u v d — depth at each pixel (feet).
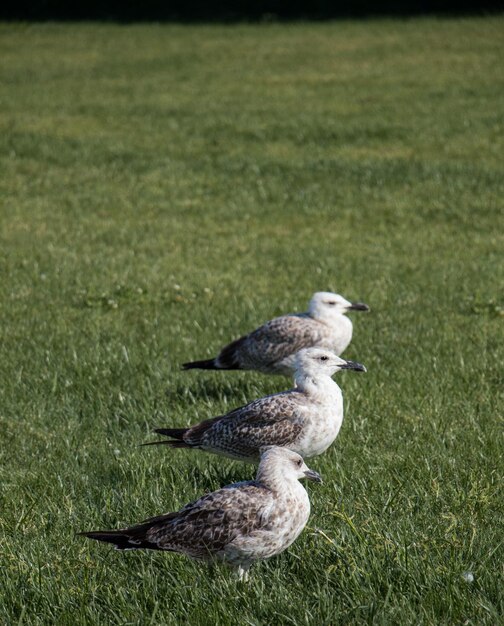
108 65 147.23
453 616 20.70
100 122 106.93
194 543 22.22
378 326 45.55
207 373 39.47
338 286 53.36
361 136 95.81
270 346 35.99
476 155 86.99
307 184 79.87
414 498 26.96
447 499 26.99
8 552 24.16
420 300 50.24
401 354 41.14
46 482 29.01
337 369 29.37
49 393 37.52
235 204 74.79
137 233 67.31
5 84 131.13
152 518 22.75
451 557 22.53
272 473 22.90
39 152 92.58
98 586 22.47
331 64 141.90
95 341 43.65
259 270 57.31
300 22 187.32
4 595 22.03
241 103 115.75
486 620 20.40
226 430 28.53
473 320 46.34
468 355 40.73
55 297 51.75
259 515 22.26
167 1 209.26
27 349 42.63
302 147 92.79
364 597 21.33
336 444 31.40
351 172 82.48
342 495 26.89
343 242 64.08
